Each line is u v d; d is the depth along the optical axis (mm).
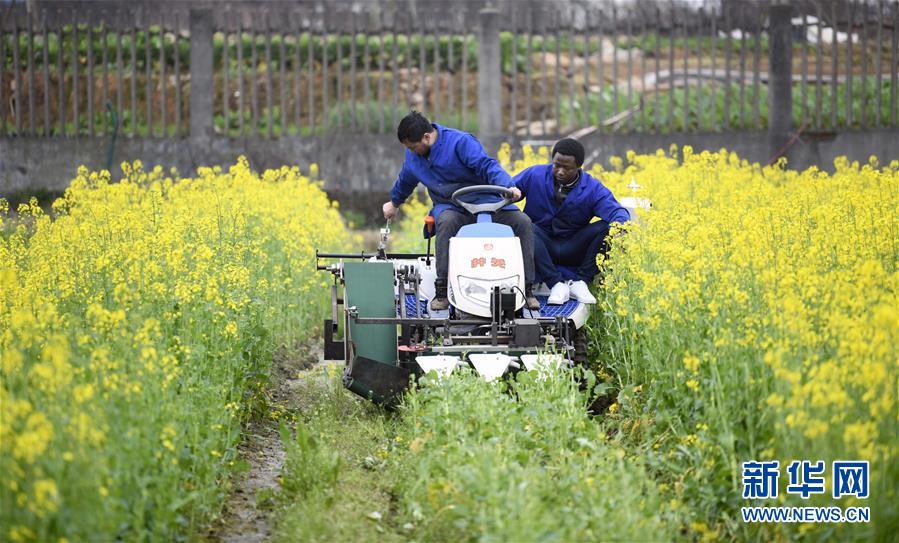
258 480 11594
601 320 14586
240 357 12805
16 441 7781
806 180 21656
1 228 17797
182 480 9914
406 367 13188
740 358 10016
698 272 11773
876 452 8062
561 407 10953
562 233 15477
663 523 9047
